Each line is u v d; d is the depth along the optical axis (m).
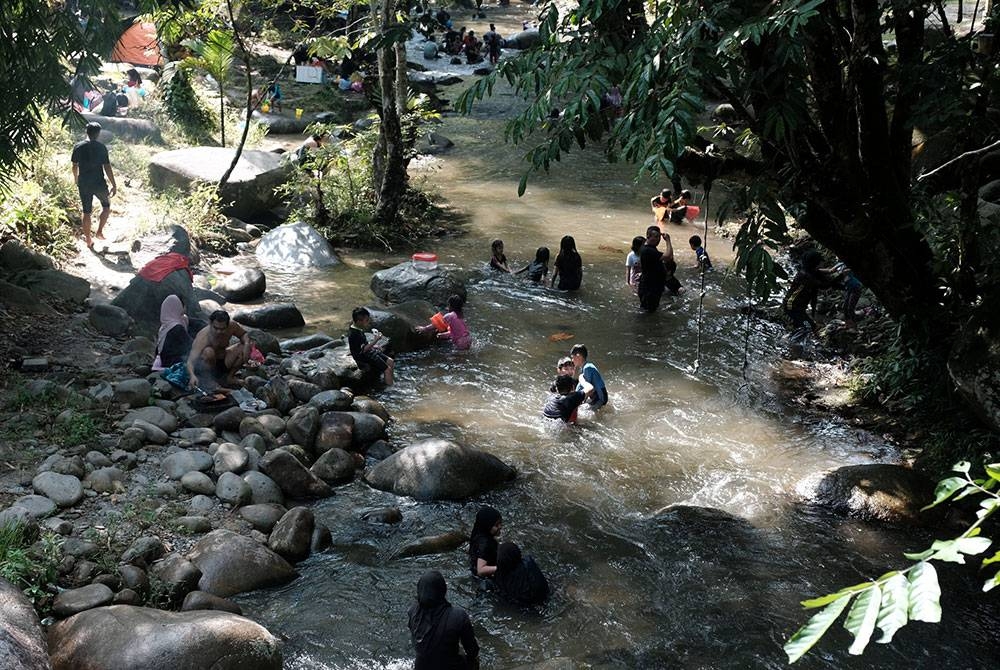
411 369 12.48
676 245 18.22
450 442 9.62
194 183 17.17
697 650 7.19
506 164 24.50
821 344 13.59
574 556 8.41
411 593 7.73
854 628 1.96
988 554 8.62
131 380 10.05
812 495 9.55
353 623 7.29
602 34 8.03
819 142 9.92
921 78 9.90
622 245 18.25
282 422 10.10
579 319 14.45
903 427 11.07
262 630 6.48
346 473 9.56
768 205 9.03
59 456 8.50
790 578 8.19
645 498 9.50
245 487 8.70
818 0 6.48
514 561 7.68
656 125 7.16
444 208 20.33
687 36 7.19
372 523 8.77
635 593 7.89
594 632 7.35
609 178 23.45
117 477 8.46
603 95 7.63
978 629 7.62
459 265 16.69
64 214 14.16
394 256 17.09
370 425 10.28
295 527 8.18
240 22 28.36
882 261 10.80
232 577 7.55
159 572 7.39
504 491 9.52
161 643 6.02
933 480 9.70
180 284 12.59
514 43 40.62
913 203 10.78
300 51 29.33
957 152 10.34
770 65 8.05
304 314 14.05
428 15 19.22
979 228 10.42
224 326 10.59
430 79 33.31
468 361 12.80
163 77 22.25
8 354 10.50
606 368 12.70
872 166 10.26
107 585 7.03
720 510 9.19
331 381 11.28
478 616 7.48
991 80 9.75
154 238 14.83
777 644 7.28
